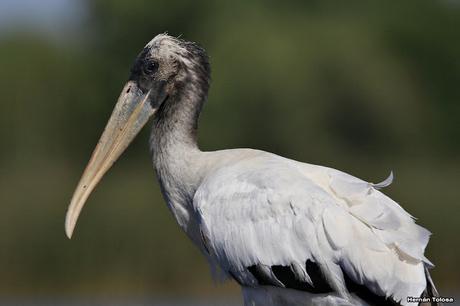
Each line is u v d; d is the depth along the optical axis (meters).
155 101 9.55
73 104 35.50
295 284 8.30
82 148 35.31
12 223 20.28
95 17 38.44
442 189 21.17
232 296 19.53
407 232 8.01
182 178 9.30
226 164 9.05
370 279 7.91
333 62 33.66
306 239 8.20
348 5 37.16
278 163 8.77
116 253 20.02
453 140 35.47
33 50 35.91
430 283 7.99
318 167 8.70
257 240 8.44
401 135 34.53
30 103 34.59
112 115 9.65
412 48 36.81
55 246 20.22
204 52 9.59
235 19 35.09
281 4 35.84
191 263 19.86
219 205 8.69
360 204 8.15
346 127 33.94
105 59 37.69
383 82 34.12
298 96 32.81
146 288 19.81
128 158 32.38
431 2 37.44
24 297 19.86
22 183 22.31
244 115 32.78
